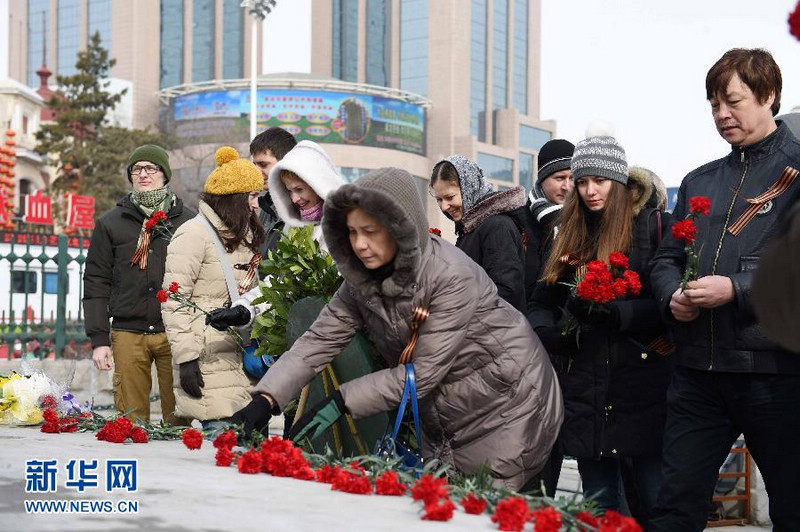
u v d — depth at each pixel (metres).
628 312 3.19
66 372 8.50
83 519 1.70
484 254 3.89
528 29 147.50
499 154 128.75
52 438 3.24
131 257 4.73
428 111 127.31
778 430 2.72
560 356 3.47
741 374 2.77
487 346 2.79
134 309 4.70
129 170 4.88
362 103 96.44
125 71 124.06
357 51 134.88
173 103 95.62
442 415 2.87
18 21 144.25
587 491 3.39
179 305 4.10
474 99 133.00
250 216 4.33
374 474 2.32
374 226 2.54
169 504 1.87
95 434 3.46
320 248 3.47
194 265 4.14
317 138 94.19
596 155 3.33
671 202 7.82
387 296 2.61
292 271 3.43
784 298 1.58
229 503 1.90
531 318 3.51
